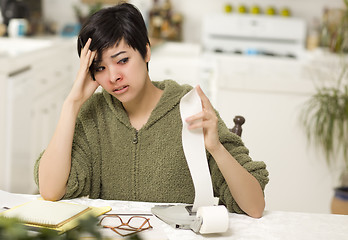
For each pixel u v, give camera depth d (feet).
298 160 8.37
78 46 3.95
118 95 3.87
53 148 3.91
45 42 13.12
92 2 16.93
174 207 3.66
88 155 4.26
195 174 3.45
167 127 4.20
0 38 12.91
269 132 8.37
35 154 10.89
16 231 2.29
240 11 16.42
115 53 3.73
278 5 16.60
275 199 8.46
